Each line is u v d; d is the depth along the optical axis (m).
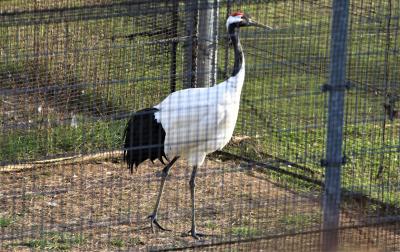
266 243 11.23
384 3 13.92
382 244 11.51
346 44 10.31
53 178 13.98
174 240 12.09
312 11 13.95
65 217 12.65
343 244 11.41
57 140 14.74
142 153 12.71
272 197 13.20
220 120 12.42
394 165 13.95
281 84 13.07
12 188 13.54
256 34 12.12
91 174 14.22
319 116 13.23
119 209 13.02
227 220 12.70
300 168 13.79
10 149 14.40
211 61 14.79
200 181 14.02
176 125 12.36
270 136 14.55
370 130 14.31
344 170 13.57
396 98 13.35
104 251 11.68
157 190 13.77
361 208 12.38
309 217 11.96
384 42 13.43
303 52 13.02
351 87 12.23
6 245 11.69
